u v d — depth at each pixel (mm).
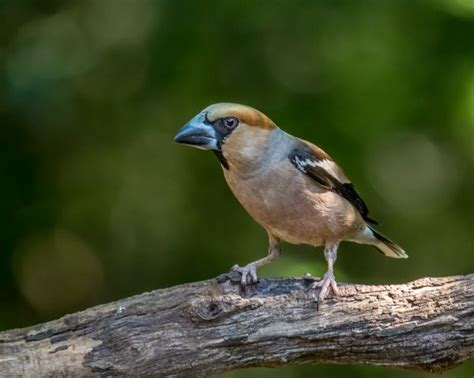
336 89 14555
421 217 15836
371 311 8289
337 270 13914
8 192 14836
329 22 14500
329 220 9617
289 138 9695
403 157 15641
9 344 8164
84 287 16125
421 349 8258
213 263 15102
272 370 14609
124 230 15844
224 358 8227
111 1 15719
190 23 14375
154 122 15125
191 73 14430
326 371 14523
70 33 15562
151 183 15695
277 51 14703
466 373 14414
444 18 14445
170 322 8219
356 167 14438
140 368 8102
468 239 15766
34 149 15078
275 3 14391
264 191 9461
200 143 9430
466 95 14273
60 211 15250
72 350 8117
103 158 15547
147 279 15609
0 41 15188
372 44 14641
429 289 8359
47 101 14383
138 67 15203
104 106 15289
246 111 9492
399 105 14531
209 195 15328
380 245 11078
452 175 15789
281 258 14234
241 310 8258
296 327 8266
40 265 15734
